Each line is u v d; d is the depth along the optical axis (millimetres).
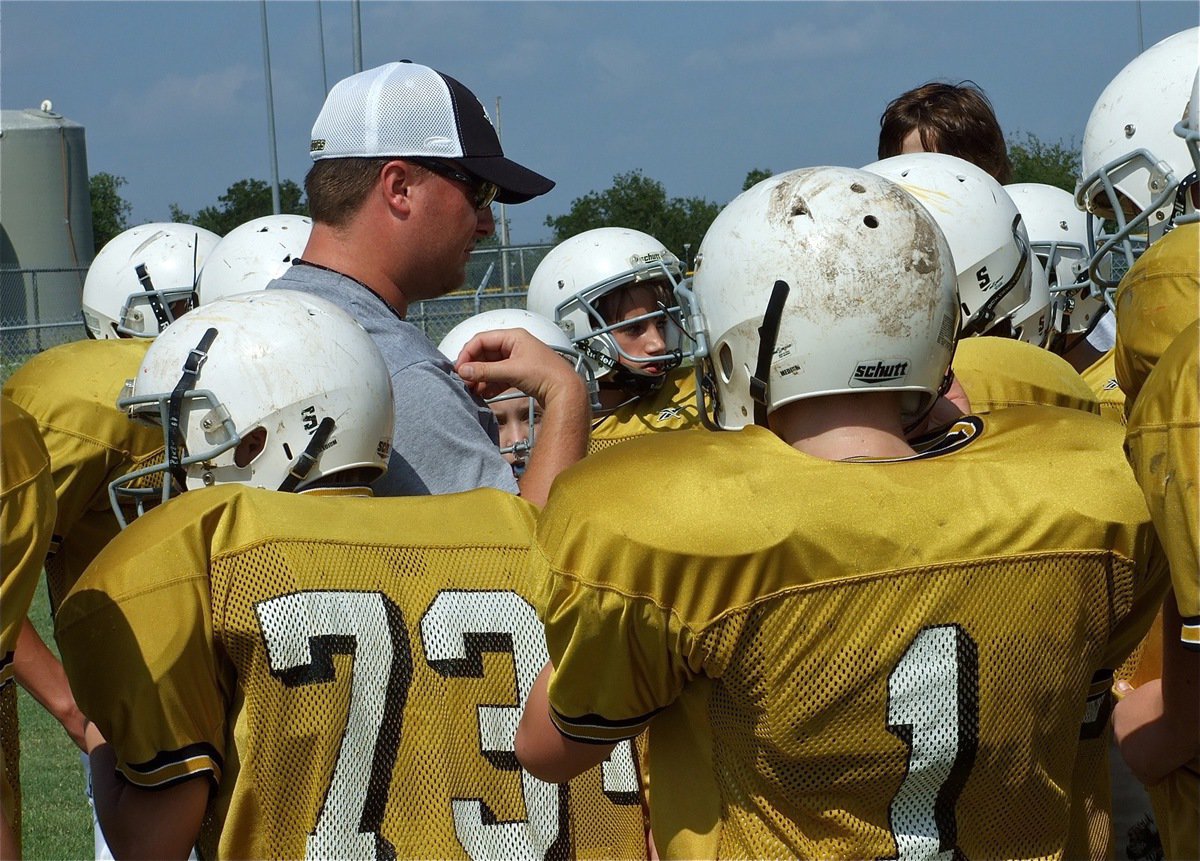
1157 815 2869
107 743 2750
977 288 4277
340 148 3689
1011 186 5953
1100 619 2307
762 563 2172
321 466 3039
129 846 2510
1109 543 2281
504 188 3811
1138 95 3738
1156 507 2188
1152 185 3713
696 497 2215
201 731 2533
